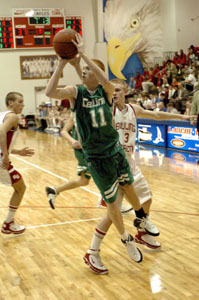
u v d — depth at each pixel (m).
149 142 10.89
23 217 4.61
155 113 3.55
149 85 15.49
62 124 16.17
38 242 3.74
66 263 3.22
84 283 2.83
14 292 2.72
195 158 8.35
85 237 3.83
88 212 4.75
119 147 2.94
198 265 3.07
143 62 19.75
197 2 18.92
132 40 19.48
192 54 17.05
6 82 18.73
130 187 3.07
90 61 2.57
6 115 3.62
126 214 4.55
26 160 9.16
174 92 12.75
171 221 4.22
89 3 19.12
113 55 19.36
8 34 18.31
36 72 19.05
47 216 4.63
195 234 3.79
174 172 7.01
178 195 5.39
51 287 2.79
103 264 3.11
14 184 3.79
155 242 3.40
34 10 18.39
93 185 6.27
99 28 19.03
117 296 2.61
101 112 2.77
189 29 19.00
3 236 3.96
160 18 19.64
